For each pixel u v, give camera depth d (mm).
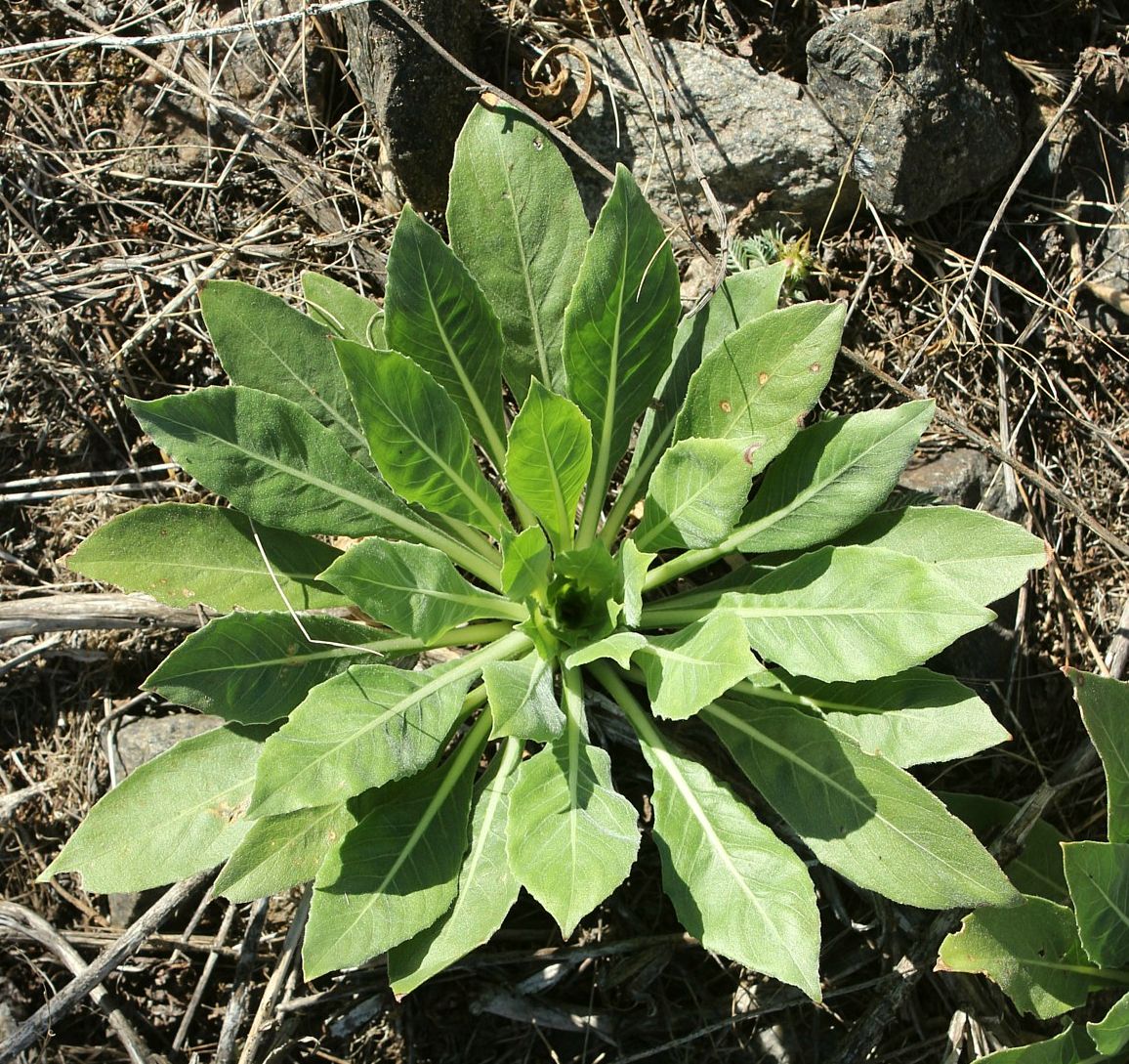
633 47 673
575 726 573
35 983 628
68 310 680
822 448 575
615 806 541
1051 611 653
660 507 576
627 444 619
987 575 563
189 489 668
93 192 690
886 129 641
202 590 579
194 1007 613
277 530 596
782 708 573
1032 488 659
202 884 595
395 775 540
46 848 642
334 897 534
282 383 594
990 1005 594
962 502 649
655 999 619
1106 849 550
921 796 540
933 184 654
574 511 611
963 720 552
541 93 664
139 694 653
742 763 571
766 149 660
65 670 656
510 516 672
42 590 657
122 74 702
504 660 566
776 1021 617
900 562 539
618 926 628
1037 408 667
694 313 617
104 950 620
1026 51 683
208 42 695
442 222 686
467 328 593
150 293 688
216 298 584
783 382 571
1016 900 524
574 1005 619
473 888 553
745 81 664
